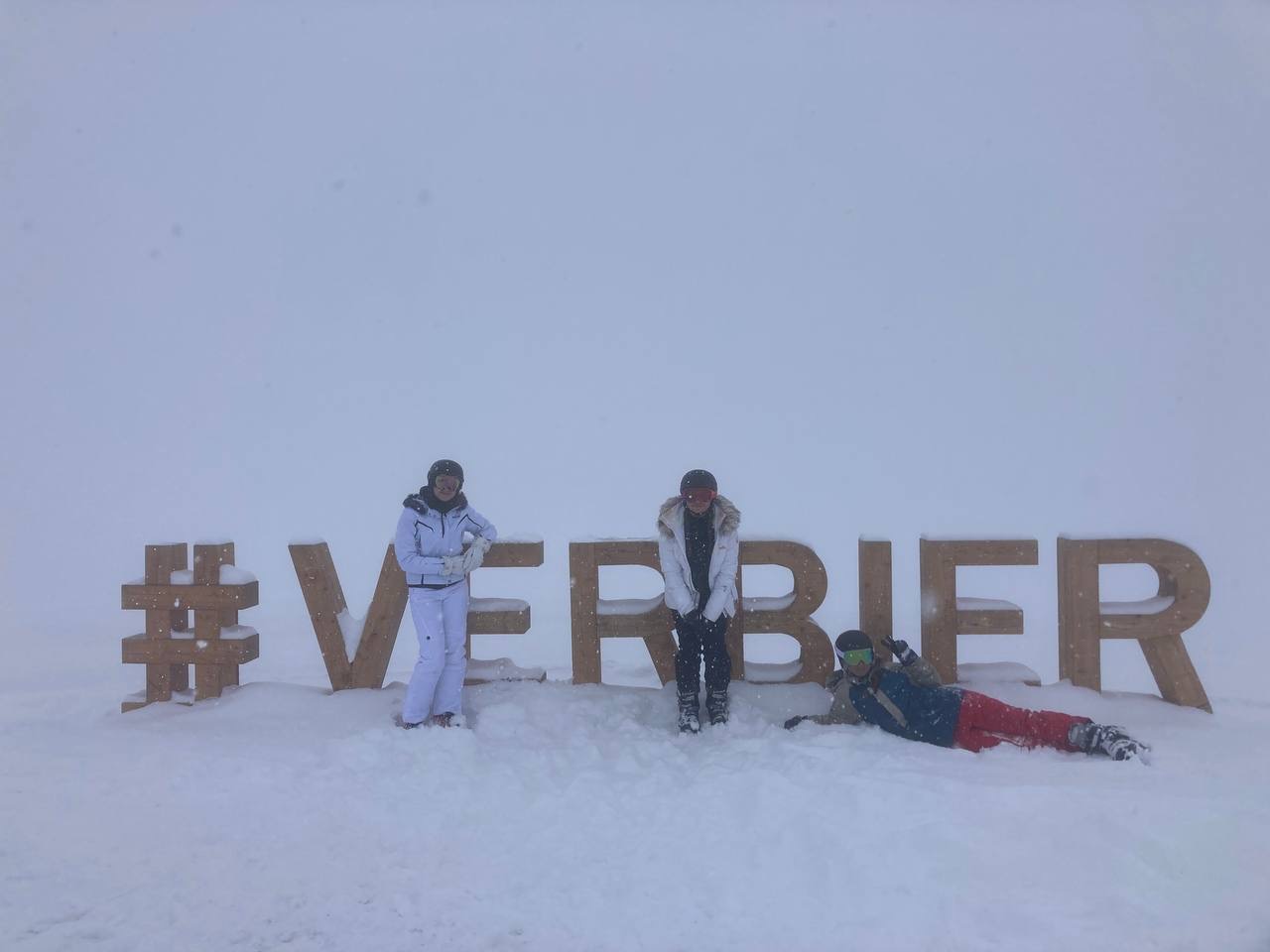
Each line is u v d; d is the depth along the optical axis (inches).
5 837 165.9
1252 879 142.9
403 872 153.9
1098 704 242.5
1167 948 126.3
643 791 187.3
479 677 263.1
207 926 136.3
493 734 228.2
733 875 149.4
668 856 157.5
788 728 229.1
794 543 259.1
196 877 151.6
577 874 152.6
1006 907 136.6
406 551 225.3
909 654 223.3
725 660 233.5
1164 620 249.6
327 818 176.4
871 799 171.0
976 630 252.7
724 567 230.7
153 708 255.1
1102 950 126.1
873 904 138.8
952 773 189.8
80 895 144.9
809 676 259.3
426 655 226.4
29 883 148.7
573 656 261.6
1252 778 185.8
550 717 237.9
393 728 219.6
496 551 257.4
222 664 259.8
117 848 162.2
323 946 131.3
